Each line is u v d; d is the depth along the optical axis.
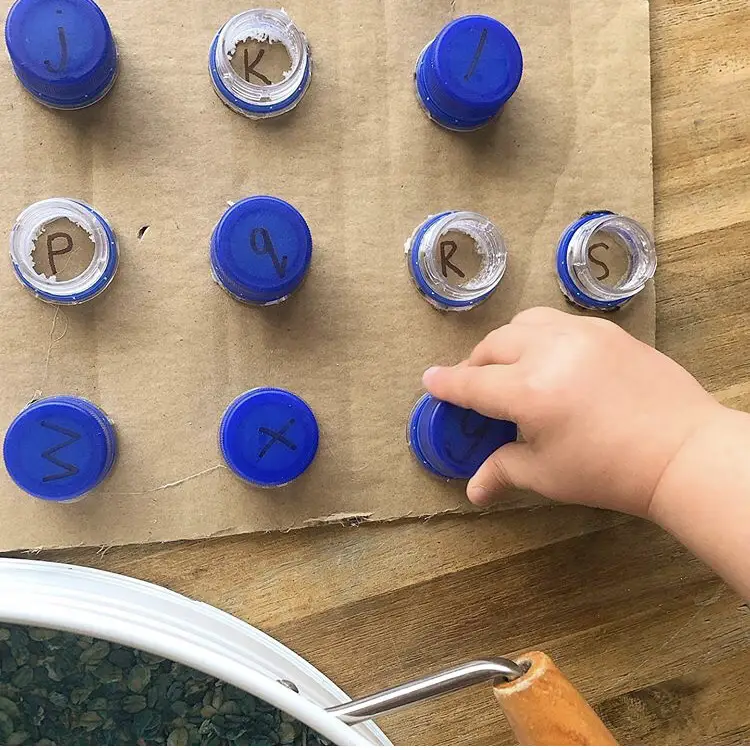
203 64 0.46
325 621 0.46
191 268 0.45
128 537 0.44
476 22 0.44
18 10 0.40
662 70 0.50
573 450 0.40
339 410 0.46
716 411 0.40
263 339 0.46
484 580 0.48
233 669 0.35
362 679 0.46
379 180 0.47
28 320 0.44
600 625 0.48
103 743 0.38
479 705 0.47
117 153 0.45
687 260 0.50
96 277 0.43
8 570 0.43
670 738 0.48
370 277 0.47
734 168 0.51
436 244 0.46
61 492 0.42
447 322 0.47
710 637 0.49
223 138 0.46
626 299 0.48
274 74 0.46
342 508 0.46
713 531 0.38
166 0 0.45
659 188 0.50
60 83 0.41
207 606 0.44
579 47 0.49
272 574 0.46
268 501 0.45
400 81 0.47
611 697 0.48
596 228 0.47
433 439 0.45
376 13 0.47
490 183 0.48
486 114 0.46
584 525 0.49
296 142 0.46
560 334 0.42
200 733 0.38
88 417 0.42
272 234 0.42
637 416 0.40
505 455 0.44
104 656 0.38
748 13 0.51
